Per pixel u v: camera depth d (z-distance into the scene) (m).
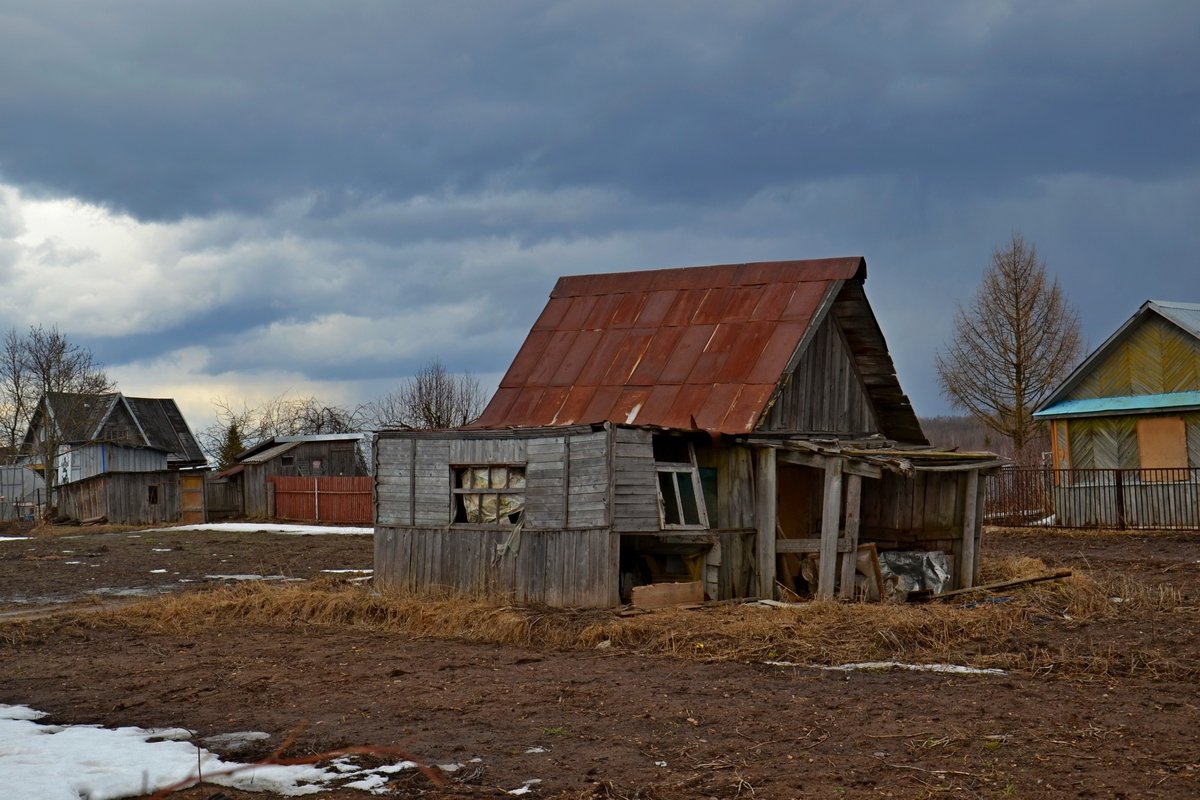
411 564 19.27
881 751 8.80
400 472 19.58
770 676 12.00
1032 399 43.69
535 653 13.94
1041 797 7.57
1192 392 32.75
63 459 63.78
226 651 14.53
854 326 21.19
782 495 20.84
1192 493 31.73
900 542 19.53
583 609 16.33
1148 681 11.40
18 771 8.42
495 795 7.84
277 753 7.96
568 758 8.80
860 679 11.70
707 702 10.72
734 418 18.44
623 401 19.69
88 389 59.41
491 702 10.91
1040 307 43.47
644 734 9.54
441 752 9.03
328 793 7.98
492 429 18.28
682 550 18.20
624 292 22.05
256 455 52.91
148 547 34.25
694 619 14.90
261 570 26.39
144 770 8.12
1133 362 34.44
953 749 8.80
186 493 50.84
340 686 11.93
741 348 19.64
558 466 17.42
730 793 7.80
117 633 16.47
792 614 15.02
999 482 36.75
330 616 17.12
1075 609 15.84
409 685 11.88
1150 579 20.75
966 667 12.23
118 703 11.27
